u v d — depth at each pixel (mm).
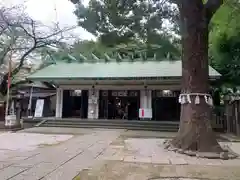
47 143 8734
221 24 12453
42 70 18688
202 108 7477
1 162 5801
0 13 15805
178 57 18781
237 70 14617
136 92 18281
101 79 16312
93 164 5738
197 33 7707
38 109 17859
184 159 6363
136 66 18359
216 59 14594
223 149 7125
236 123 11516
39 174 4863
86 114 18562
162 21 8859
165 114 17516
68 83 18672
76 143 8766
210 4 7664
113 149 7656
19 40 17531
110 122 15203
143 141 9344
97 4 8266
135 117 18047
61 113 18641
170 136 11195
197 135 7230
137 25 8570
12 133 11609
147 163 5875
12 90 19078
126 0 8164
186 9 7801
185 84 7887
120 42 9000
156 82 17438
